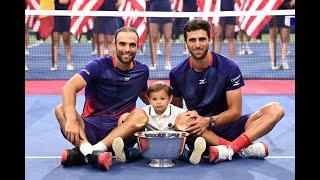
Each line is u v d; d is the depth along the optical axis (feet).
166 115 15.03
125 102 15.70
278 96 25.61
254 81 29.91
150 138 14.14
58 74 31.83
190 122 14.70
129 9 31.68
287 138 17.78
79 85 14.90
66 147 16.71
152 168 14.39
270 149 16.46
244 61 37.11
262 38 47.52
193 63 15.20
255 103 23.97
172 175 13.65
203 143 14.39
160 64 35.47
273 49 32.76
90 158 14.17
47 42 46.52
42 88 27.81
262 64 35.58
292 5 31.07
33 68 34.22
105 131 15.33
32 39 47.14
